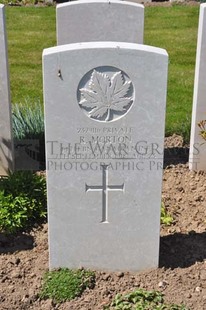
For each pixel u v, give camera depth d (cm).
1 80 292
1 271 239
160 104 216
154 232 234
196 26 583
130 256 238
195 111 299
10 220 263
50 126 217
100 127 218
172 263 242
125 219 231
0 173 310
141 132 219
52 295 226
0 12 281
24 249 253
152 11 638
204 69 291
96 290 229
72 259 237
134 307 217
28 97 393
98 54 209
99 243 235
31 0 683
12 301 225
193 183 301
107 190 227
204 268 238
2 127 300
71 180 225
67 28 326
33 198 271
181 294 225
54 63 209
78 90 213
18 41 536
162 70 212
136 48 209
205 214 276
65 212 229
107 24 325
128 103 215
